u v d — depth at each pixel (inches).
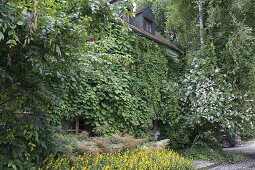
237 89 435.8
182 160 285.4
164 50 481.4
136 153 288.0
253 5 456.1
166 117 458.6
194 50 474.6
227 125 413.7
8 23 120.0
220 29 456.4
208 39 454.9
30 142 175.8
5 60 161.6
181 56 525.7
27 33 132.9
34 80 174.7
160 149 333.1
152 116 431.2
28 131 176.9
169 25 563.2
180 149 453.7
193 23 496.1
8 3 128.2
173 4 530.3
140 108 409.7
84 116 338.3
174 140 458.0
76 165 218.4
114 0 316.8
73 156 225.1
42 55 153.9
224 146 649.6
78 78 197.6
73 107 324.2
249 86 431.2
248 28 421.1
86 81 336.2
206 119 434.3
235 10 451.2
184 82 459.5
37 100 182.7
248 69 428.8
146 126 413.4
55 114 300.5
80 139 283.4
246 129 432.5
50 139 202.7
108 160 241.3
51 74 182.9
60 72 183.8
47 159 207.3
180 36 527.2
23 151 177.5
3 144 172.9
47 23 141.7
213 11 448.1
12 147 172.7
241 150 589.3
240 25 428.8
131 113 382.3
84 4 152.9
